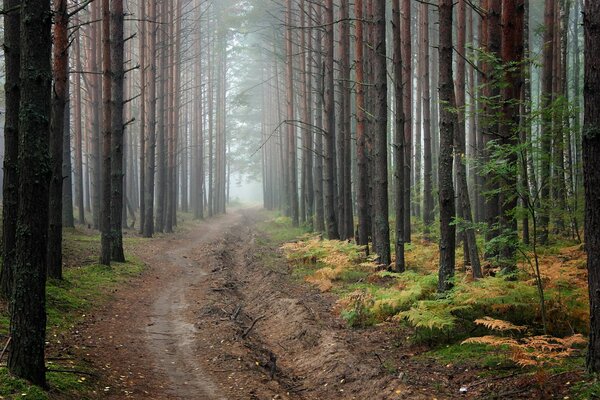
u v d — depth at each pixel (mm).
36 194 5828
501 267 9289
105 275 15203
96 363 7676
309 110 28453
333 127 22516
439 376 6637
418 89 29312
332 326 9758
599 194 5320
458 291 8430
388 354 7852
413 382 6453
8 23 9586
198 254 22578
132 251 21938
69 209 25109
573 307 7543
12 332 5730
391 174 28922
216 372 7793
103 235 16594
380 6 14133
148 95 30438
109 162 16766
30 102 5836
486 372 6422
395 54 14508
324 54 20984
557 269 9031
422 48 28734
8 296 9484
